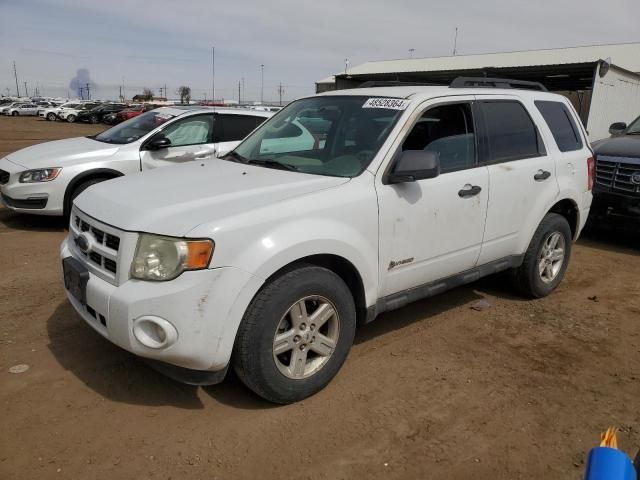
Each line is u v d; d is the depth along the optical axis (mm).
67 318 4320
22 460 2705
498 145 4430
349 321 3414
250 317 2945
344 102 4164
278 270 3072
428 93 4004
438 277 4051
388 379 3607
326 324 3395
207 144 7746
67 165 6934
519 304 5031
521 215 4594
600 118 14219
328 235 3174
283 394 3160
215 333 2822
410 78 20016
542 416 3256
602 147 7465
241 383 3439
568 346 4199
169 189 3352
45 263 5703
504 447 2963
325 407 3258
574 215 5309
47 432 2926
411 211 3662
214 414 3148
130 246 2877
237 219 2900
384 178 3551
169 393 3342
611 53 35844
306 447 2893
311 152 3947
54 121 45812
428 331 4383
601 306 5070
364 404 3305
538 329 4488
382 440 2977
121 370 3576
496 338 4293
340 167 3641
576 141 5332
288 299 3045
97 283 3004
